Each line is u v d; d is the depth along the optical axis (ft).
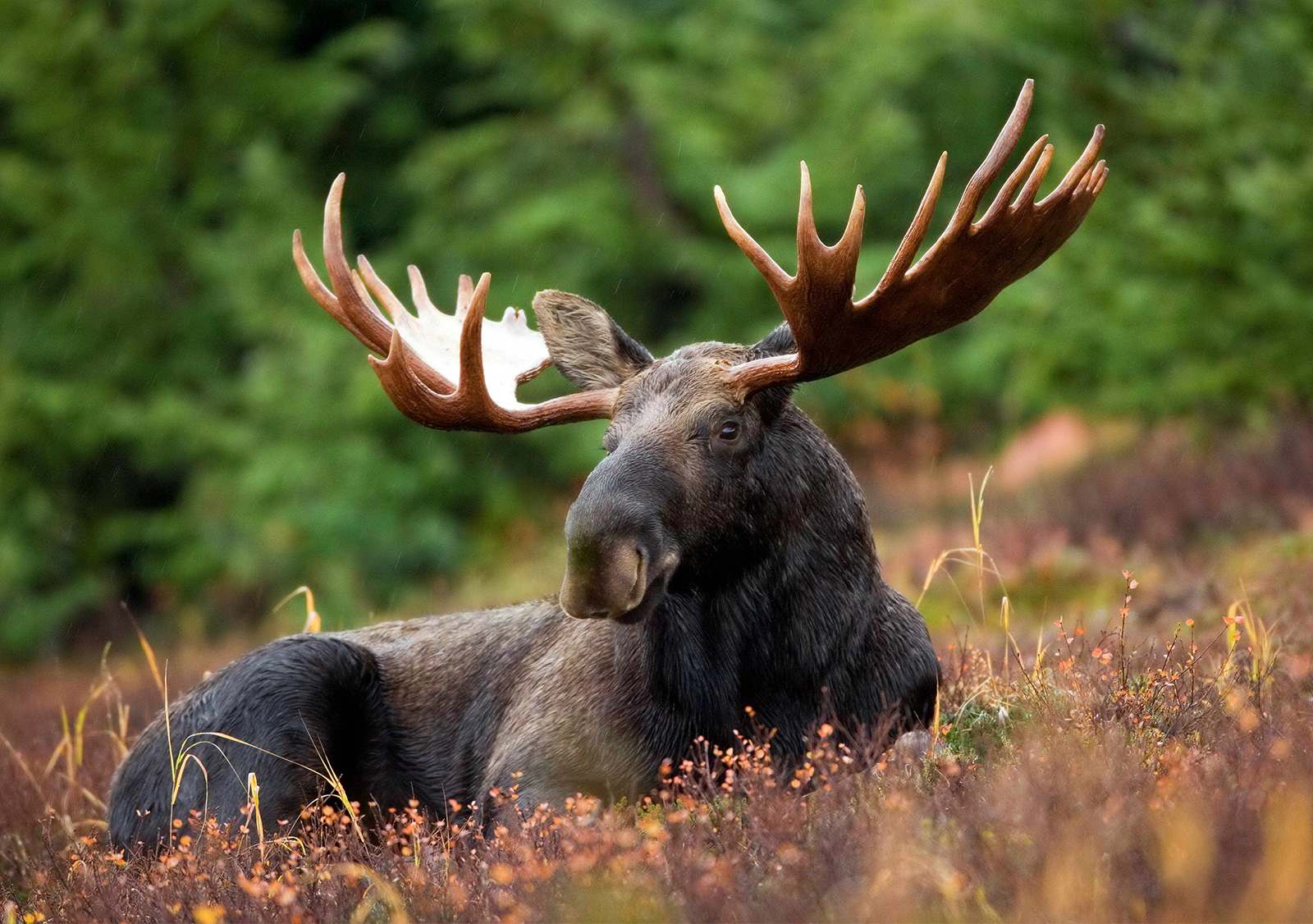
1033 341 58.54
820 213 81.46
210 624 71.46
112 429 79.87
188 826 20.01
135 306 84.48
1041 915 11.12
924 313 17.63
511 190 83.92
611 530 16.48
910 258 17.37
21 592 77.51
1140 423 58.08
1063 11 57.82
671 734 18.34
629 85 82.99
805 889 12.26
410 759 21.56
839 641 18.52
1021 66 81.87
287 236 82.48
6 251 85.76
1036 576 41.45
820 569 18.45
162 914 14.97
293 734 20.40
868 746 16.55
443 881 14.46
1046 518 47.91
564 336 20.11
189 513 78.23
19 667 71.46
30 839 22.94
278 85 87.45
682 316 83.46
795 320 17.54
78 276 86.07
